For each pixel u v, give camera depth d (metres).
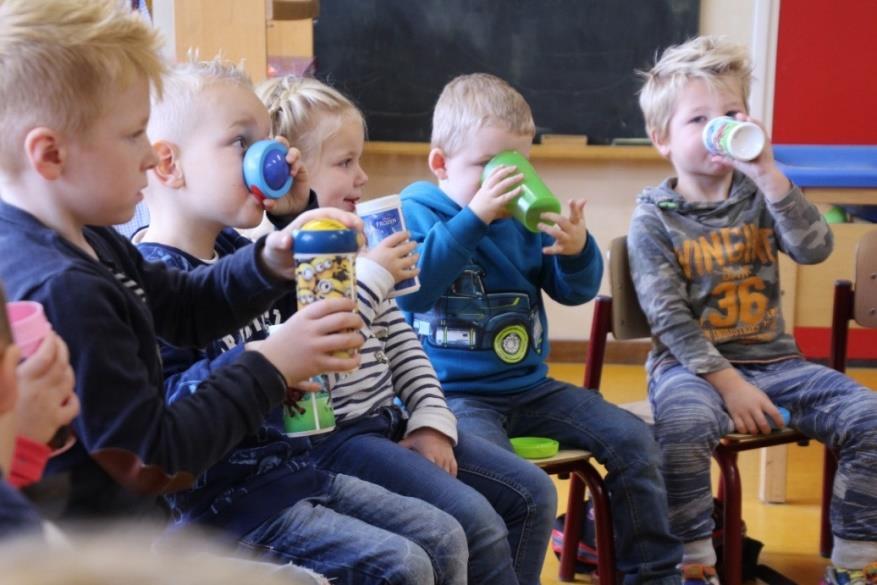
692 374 2.05
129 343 1.04
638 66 4.14
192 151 1.43
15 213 1.06
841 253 2.38
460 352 1.91
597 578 2.15
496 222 1.96
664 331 2.06
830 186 2.36
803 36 4.07
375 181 4.26
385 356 1.67
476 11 4.15
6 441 0.76
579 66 4.16
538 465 1.78
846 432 1.96
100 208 1.09
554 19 4.14
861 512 1.95
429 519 1.38
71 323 1.00
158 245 1.43
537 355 1.98
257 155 1.43
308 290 1.17
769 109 4.12
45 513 0.89
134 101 1.09
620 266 2.13
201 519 1.33
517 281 1.95
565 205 4.27
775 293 2.17
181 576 0.39
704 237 2.13
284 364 1.13
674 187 2.24
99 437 1.00
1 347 0.75
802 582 2.19
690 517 1.94
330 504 1.41
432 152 1.98
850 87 4.09
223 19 2.20
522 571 1.62
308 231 1.17
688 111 2.16
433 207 1.92
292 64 2.75
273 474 1.37
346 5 4.16
